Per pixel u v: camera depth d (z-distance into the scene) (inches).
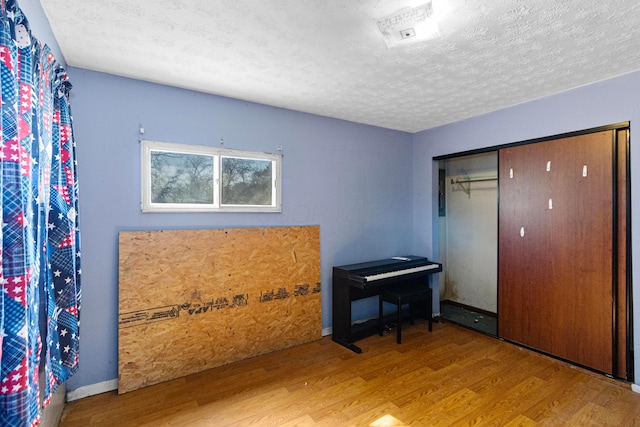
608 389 95.8
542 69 93.4
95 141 93.8
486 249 166.2
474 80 101.4
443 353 121.2
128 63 89.1
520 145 125.2
